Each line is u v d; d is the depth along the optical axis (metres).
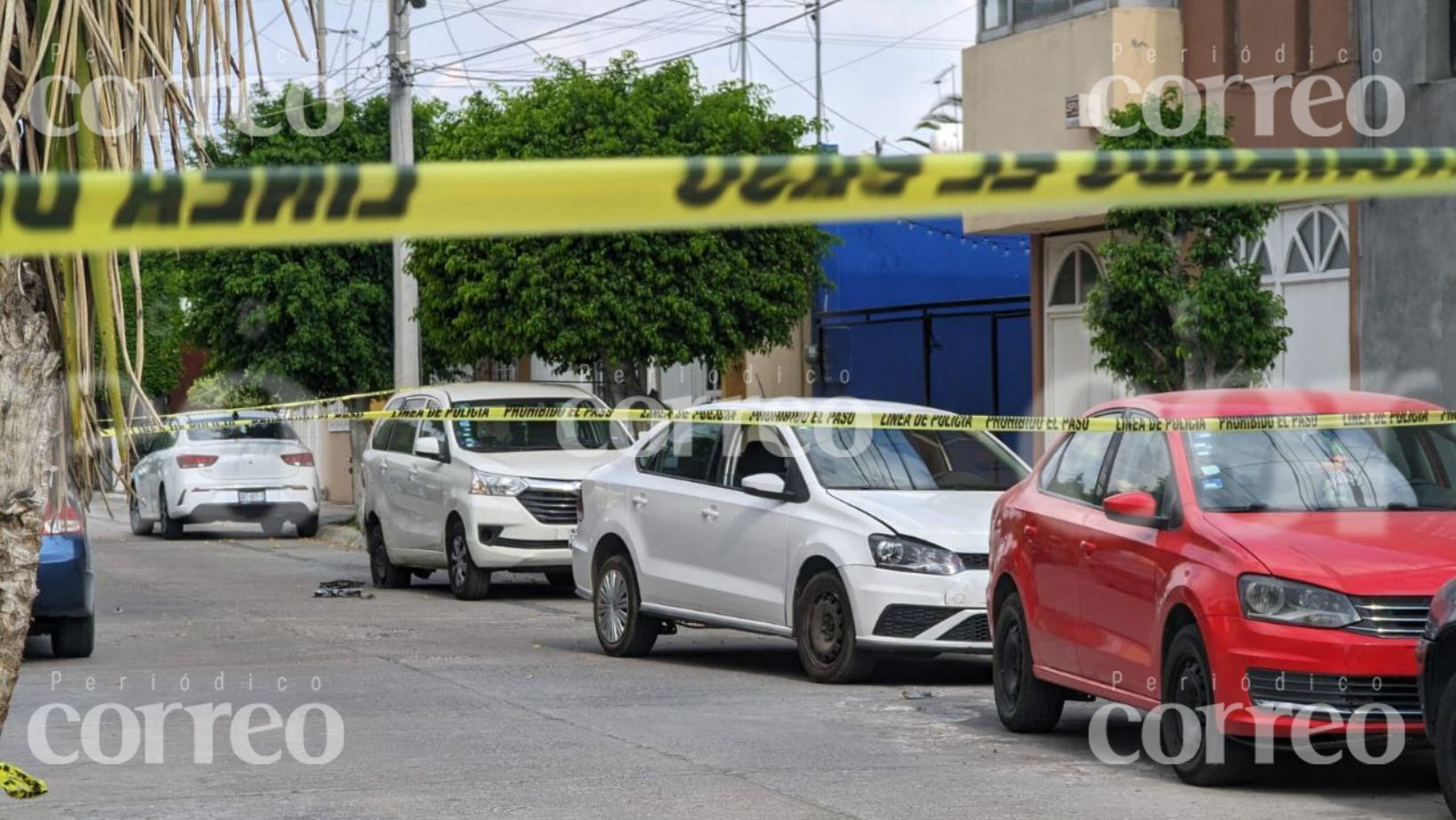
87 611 12.56
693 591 12.52
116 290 4.32
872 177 1.87
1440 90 15.31
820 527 11.56
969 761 8.61
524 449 18.44
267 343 26.88
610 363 21.20
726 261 20.97
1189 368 14.40
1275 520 7.91
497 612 16.64
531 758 8.63
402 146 24.25
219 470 27.25
